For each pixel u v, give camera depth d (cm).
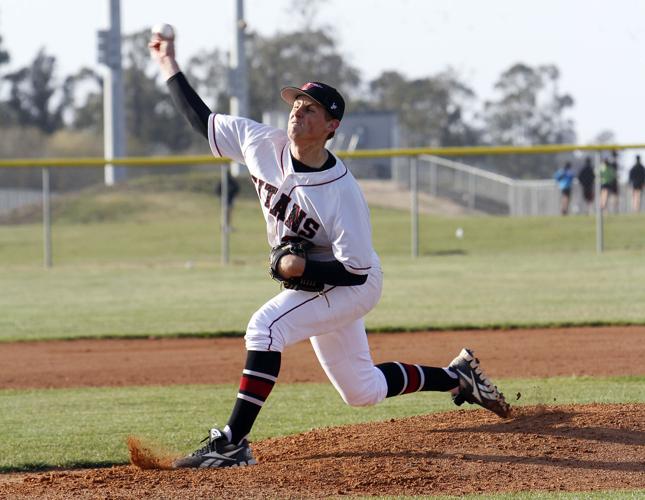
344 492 1333
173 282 4972
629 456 1479
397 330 3356
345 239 1412
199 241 7631
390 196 11156
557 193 9912
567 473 1408
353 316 1498
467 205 10950
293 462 1495
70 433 1894
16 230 8950
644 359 2734
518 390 2216
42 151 16675
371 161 13012
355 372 1554
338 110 1401
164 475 1448
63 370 2812
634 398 2062
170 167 16575
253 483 1383
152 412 2117
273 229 1473
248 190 10969
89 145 17038
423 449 1533
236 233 8100
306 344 3238
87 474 1491
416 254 5934
